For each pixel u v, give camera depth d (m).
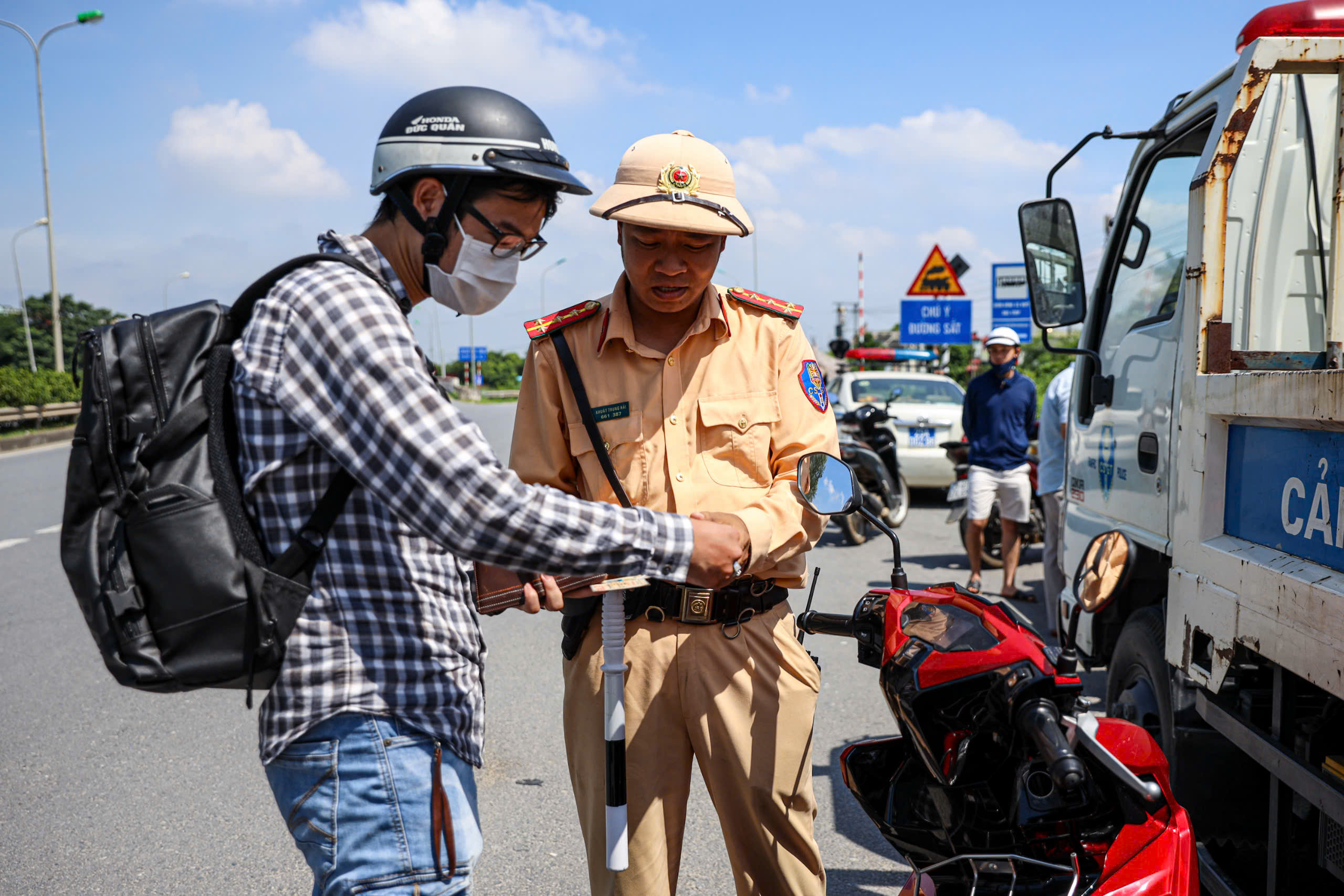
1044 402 6.41
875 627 2.18
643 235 2.07
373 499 1.57
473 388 64.94
